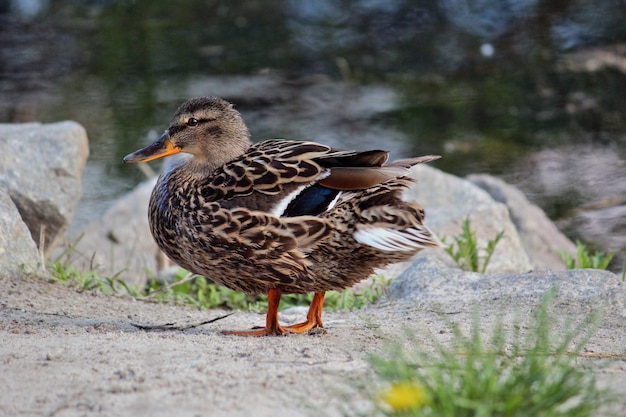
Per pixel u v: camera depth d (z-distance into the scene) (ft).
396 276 39.60
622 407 19.72
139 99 71.61
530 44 83.41
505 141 66.80
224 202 28.27
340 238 27.53
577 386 19.16
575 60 80.23
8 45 82.28
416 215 27.53
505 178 61.26
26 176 41.06
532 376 19.16
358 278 28.96
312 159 28.53
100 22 88.33
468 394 18.44
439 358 23.72
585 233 54.24
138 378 21.35
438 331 28.27
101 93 72.74
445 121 69.62
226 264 28.53
